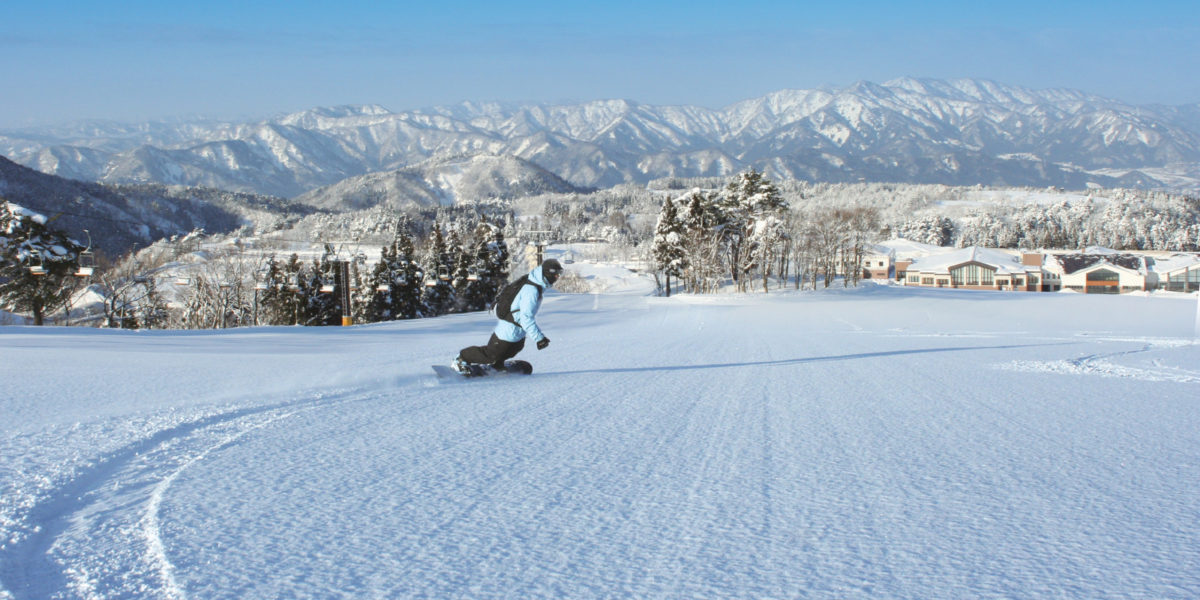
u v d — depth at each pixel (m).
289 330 25.52
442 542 2.32
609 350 12.60
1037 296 54.88
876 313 36.94
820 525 2.49
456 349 13.13
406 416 4.86
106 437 3.89
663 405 5.48
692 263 68.62
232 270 51.69
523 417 4.86
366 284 60.22
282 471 3.27
